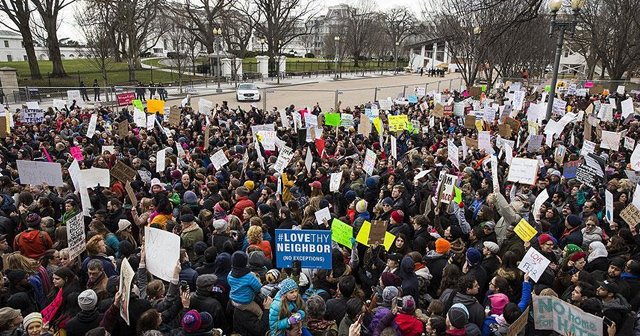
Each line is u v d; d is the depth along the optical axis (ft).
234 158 39.73
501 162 40.47
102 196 29.12
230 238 22.16
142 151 42.34
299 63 254.27
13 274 17.84
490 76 103.96
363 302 16.22
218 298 18.12
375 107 70.23
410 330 15.03
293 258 19.33
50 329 15.98
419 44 243.81
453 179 26.14
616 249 21.47
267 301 17.28
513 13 78.18
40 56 261.85
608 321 15.69
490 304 17.30
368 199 31.65
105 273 18.34
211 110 69.92
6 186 30.66
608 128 55.83
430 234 23.22
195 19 176.76
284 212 25.38
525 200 28.35
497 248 20.68
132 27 150.82
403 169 36.06
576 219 24.45
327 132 55.67
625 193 29.68
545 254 21.08
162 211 25.46
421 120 65.87
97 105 91.61
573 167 36.32
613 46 101.60
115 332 15.55
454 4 99.91
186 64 207.82
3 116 52.16
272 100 130.93
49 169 29.27
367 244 21.06
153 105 65.51
